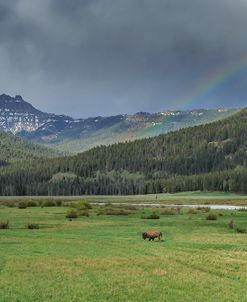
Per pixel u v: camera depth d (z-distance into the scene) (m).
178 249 47.56
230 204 155.25
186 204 157.12
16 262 39.12
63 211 104.06
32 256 42.16
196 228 69.88
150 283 32.25
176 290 30.31
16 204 134.25
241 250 47.44
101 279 33.25
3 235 58.03
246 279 33.88
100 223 76.06
